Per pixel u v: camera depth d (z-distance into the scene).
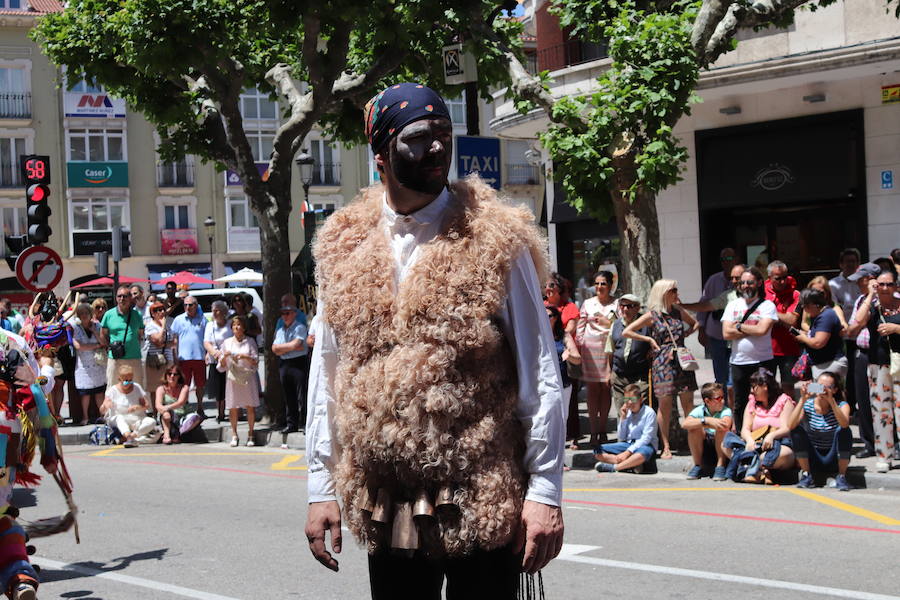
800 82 17.23
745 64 16.88
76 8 15.08
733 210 19.42
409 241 2.71
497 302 2.57
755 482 9.89
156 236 50.72
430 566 2.74
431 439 2.55
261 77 16.44
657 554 6.84
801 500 8.93
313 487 2.84
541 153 22.59
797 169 18.08
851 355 12.12
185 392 14.88
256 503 9.17
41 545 7.48
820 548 6.98
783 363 11.09
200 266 51.28
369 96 15.37
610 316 11.27
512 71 11.95
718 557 6.72
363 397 2.63
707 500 9.02
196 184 51.25
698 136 19.25
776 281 11.32
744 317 10.51
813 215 18.44
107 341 15.80
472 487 2.57
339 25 13.28
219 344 15.37
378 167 2.76
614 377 11.10
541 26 20.81
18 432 5.04
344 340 2.71
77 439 14.92
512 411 2.64
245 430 14.73
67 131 49.06
